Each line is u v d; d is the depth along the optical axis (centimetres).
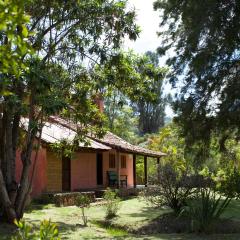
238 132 2234
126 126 5125
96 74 1499
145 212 1725
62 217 1589
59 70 1445
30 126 1285
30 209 1742
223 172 1781
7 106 1147
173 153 2909
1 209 1341
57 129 2248
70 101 1516
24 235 432
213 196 1391
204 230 1269
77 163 2533
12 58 352
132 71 1499
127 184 3247
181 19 2225
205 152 2356
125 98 1614
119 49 1434
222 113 2158
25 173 1388
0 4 331
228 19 2041
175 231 1338
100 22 1381
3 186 1310
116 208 1656
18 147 1493
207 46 2091
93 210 1806
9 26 336
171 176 1516
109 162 2992
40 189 2084
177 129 2538
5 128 1379
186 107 2255
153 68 1534
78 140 1652
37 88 1123
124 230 1415
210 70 2178
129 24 1390
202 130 2277
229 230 1298
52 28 1370
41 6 1321
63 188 2402
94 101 1658
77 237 1196
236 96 2114
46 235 428
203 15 2052
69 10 1329
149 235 1274
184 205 1477
